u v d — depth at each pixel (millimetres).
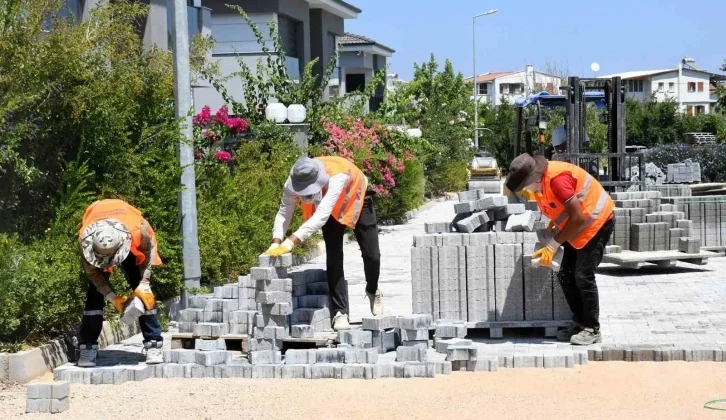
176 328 18344
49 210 17328
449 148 65750
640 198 26297
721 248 27641
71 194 16875
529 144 40688
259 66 37531
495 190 62562
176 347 16219
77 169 17094
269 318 15188
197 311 16438
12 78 15719
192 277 19234
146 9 19078
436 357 15016
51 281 15391
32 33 15984
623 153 28641
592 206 15453
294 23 52094
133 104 18453
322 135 35625
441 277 16844
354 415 12258
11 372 14461
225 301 16172
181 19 19047
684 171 33781
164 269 19250
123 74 17875
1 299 14727
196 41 25844
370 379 14281
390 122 40875
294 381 14281
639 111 95375
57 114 17125
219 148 28688
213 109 44312
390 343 15398
